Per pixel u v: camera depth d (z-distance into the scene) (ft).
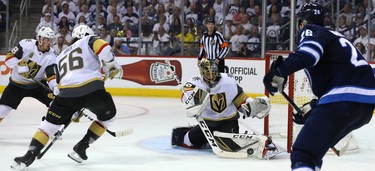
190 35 43.70
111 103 18.07
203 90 19.90
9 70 43.55
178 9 44.04
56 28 46.19
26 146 22.34
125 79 43.34
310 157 11.55
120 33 44.83
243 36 43.27
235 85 20.61
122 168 18.30
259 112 19.40
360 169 18.86
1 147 22.04
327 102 11.67
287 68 11.42
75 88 17.30
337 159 20.54
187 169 18.26
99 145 22.52
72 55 17.66
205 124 20.35
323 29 12.03
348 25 40.98
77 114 20.84
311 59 11.39
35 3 48.03
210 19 35.01
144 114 33.12
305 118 12.96
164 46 44.09
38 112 33.50
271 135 25.07
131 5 45.57
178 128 22.07
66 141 23.30
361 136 26.45
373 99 11.72
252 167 18.66
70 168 18.15
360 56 12.09
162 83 42.52
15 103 22.97
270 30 43.04
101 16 45.09
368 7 39.34
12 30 47.55
